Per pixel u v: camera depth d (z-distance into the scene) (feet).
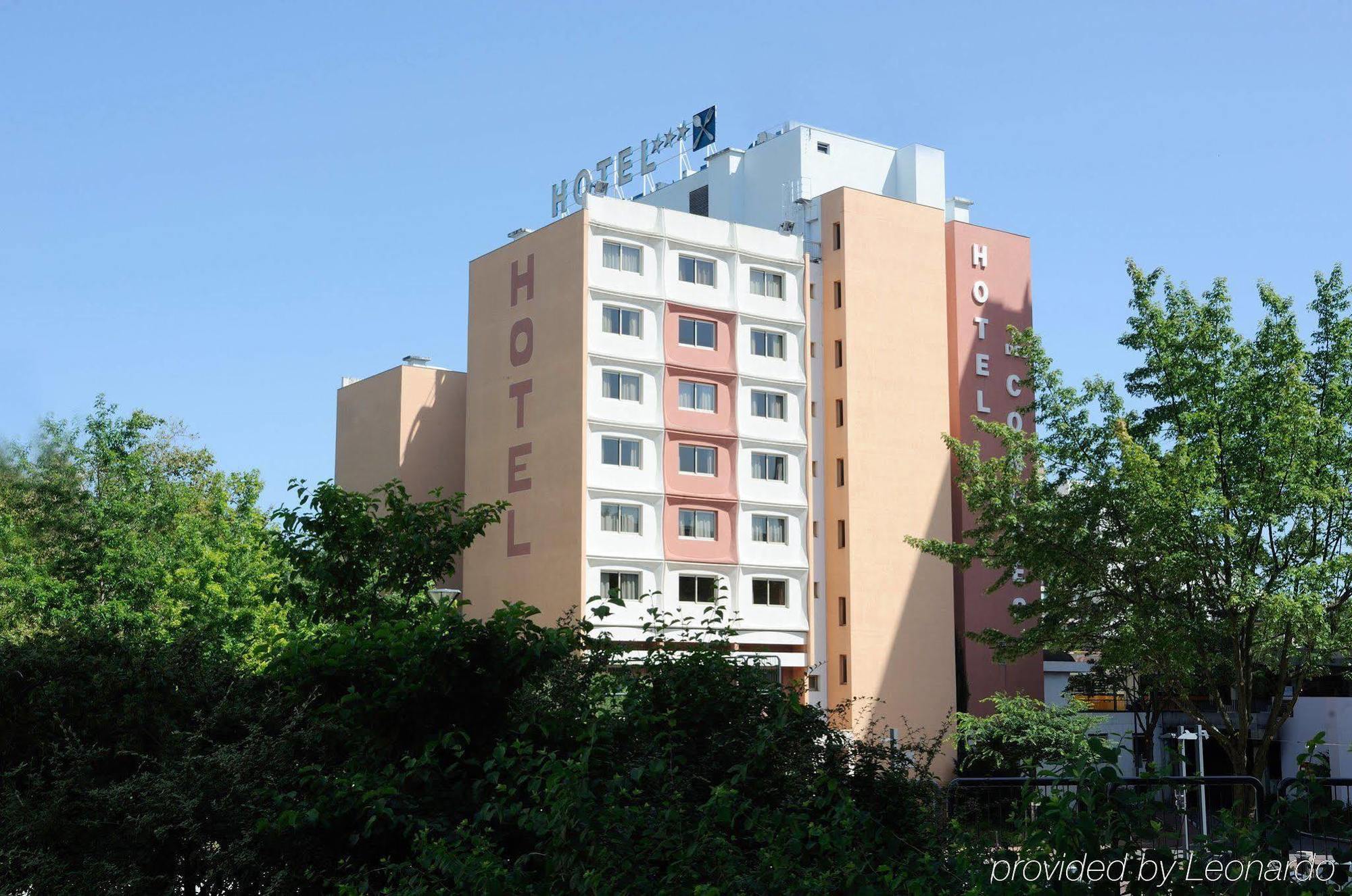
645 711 41.11
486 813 32.60
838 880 27.50
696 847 27.99
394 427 248.32
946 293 246.06
